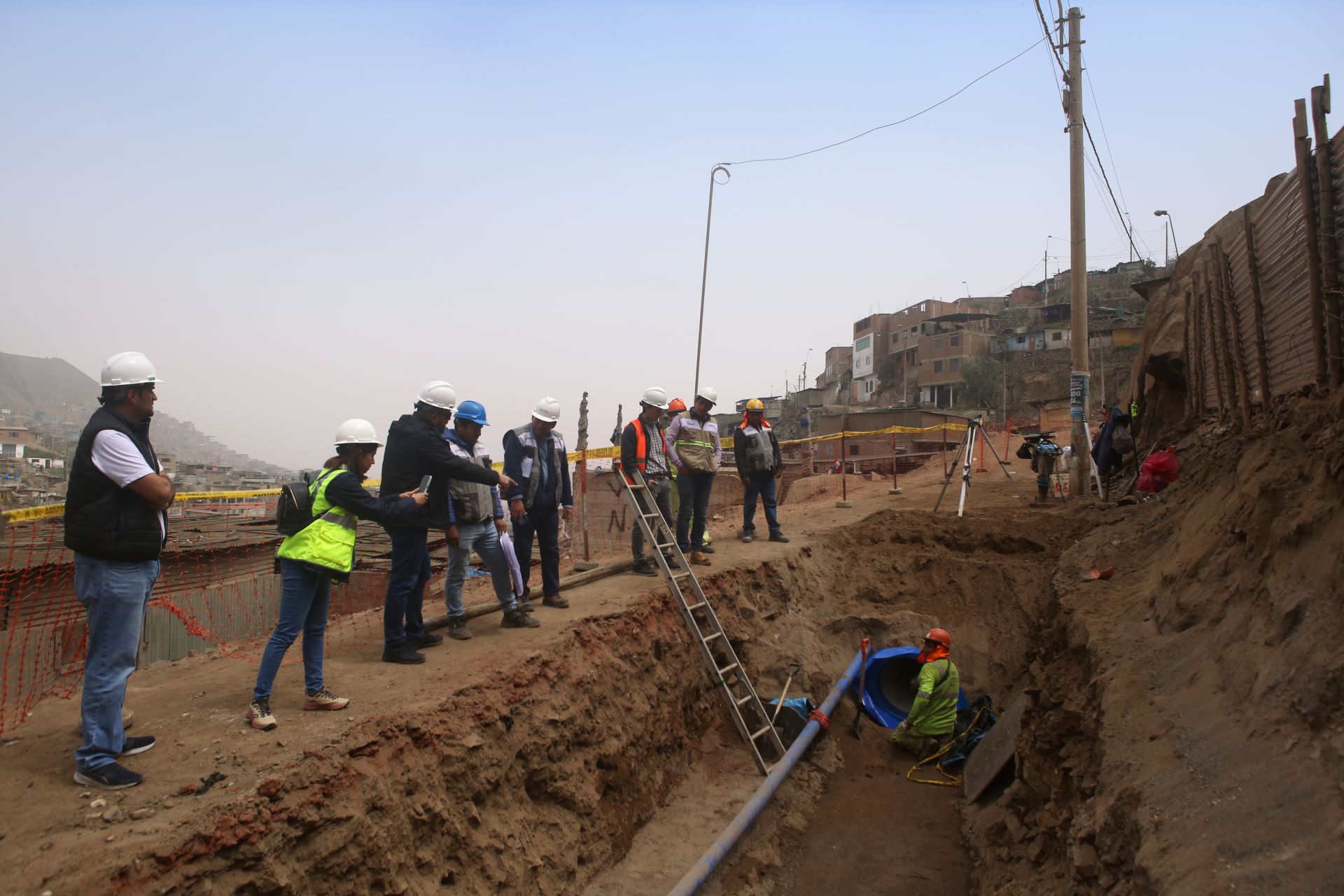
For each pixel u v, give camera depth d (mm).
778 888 6145
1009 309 61062
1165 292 16172
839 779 7867
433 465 5789
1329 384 6539
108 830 3408
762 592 9359
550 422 7176
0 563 6988
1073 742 5391
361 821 4082
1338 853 2711
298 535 4633
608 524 14359
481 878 4691
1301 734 3377
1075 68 13102
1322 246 6555
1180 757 3971
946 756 8125
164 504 3947
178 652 7773
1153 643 5488
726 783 7230
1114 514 10305
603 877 5703
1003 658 9086
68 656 6301
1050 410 30562
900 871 6316
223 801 3670
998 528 10719
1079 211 13156
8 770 4008
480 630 6754
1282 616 3984
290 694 5113
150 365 4105
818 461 26172
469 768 4895
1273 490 4891
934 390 56469
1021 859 5531
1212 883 2979
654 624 7543
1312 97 6516
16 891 2992
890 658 9172
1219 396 10906
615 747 6266
